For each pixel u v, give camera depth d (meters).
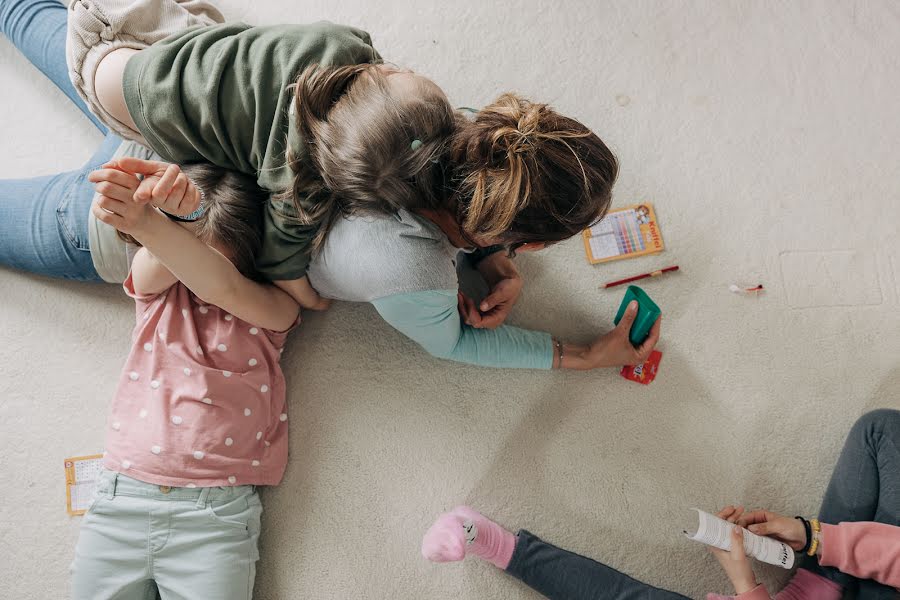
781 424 1.52
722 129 1.62
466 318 1.38
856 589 1.36
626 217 1.57
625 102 1.62
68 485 1.44
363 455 1.49
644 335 1.45
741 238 1.58
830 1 1.66
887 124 1.63
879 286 1.57
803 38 1.66
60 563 1.41
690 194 1.59
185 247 1.05
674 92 1.63
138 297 1.32
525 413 1.51
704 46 1.65
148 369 1.32
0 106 1.55
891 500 1.32
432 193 1.01
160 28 1.17
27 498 1.43
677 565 1.47
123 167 0.88
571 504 1.49
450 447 1.50
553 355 1.44
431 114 0.94
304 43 1.02
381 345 1.52
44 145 1.55
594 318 1.55
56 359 1.48
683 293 1.56
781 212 1.59
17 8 1.38
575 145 0.94
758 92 1.64
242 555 1.33
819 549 1.33
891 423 1.37
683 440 1.51
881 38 1.67
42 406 1.46
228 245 1.18
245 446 1.35
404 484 1.48
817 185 1.60
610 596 1.36
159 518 1.28
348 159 0.92
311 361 1.51
